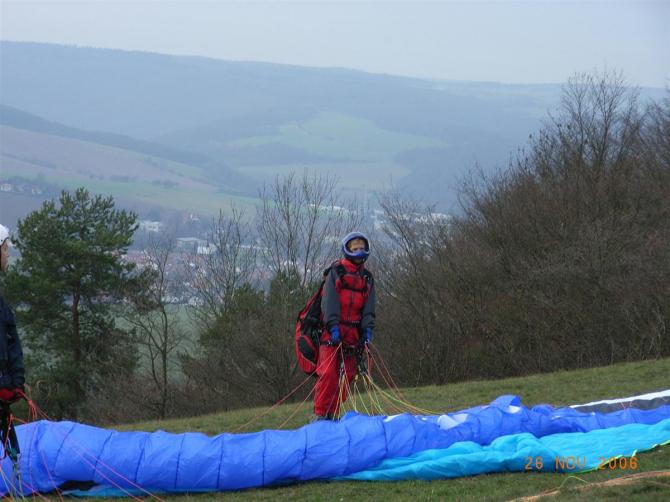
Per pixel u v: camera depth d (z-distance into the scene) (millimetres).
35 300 115312
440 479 22219
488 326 84625
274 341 84750
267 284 91750
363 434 22938
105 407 102312
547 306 81938
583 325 80125
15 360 19391
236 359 87250
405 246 91438
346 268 25656
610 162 108938
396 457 22797
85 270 113750
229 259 94500
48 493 22078
